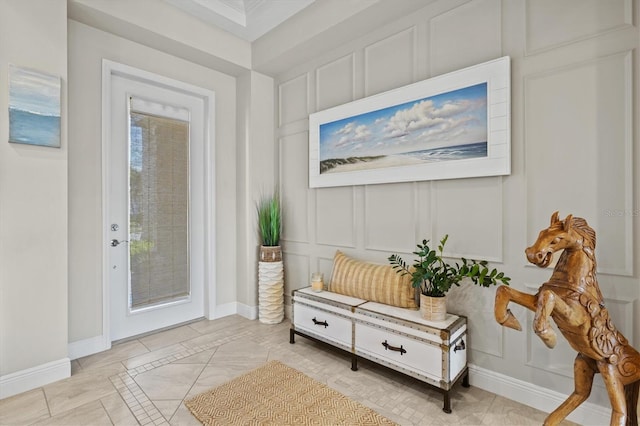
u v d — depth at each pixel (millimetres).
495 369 2107
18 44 2102
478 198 2172
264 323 3350
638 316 1657
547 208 1910
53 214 2236
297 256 3445
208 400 1990
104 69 2715
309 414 1859
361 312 2334
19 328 2098
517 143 2008
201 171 3467
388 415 1859
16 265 2094
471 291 2207
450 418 1841
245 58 3416
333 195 3072
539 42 1925
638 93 1642
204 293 3514
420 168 2412
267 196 3645
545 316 1370
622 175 1688
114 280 2889
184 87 3232
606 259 1734
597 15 1748
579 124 1804
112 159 2865
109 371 2348
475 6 2172
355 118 2826
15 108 2080
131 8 2605
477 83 2125
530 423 1802
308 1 2781
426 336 1984
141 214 3047
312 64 3250
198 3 2846
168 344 2822
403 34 2549
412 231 2508
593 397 1771
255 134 3541
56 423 1790
